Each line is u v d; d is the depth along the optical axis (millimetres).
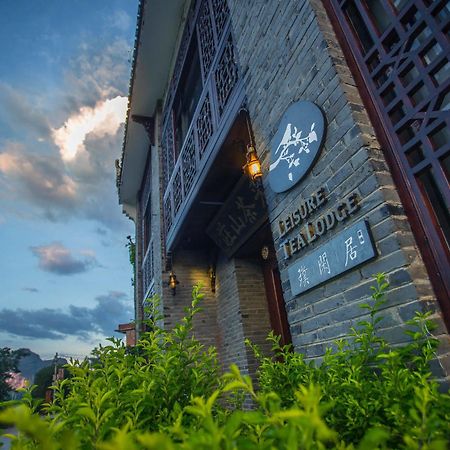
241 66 3613
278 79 2873
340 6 2451
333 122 2197
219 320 6625
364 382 1400
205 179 4859
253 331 5633
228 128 4039
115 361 1677
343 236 2018
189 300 6824
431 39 1803
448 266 1612
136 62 7750
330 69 2256
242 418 665
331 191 2160
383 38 2100
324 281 2152
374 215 1848
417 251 1719
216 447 600
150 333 1871
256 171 3143
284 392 1818
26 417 618
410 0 1950
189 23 6477
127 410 1323
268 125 2977
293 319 2484
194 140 5422
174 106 7703
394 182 1897
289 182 2533
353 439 1267
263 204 4750
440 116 1712
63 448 663
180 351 1753
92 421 1005
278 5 2957
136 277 11461
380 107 2047
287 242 2584
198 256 7305
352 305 1950
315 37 2432
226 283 6406
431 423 842
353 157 2018
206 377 1694
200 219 5957
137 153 10594
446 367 1438
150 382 1475
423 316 1506
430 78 1807
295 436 581
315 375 1705
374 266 1823
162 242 7332
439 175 1698
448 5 1843
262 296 5957
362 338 1640
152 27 7141
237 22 3793
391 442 1062
